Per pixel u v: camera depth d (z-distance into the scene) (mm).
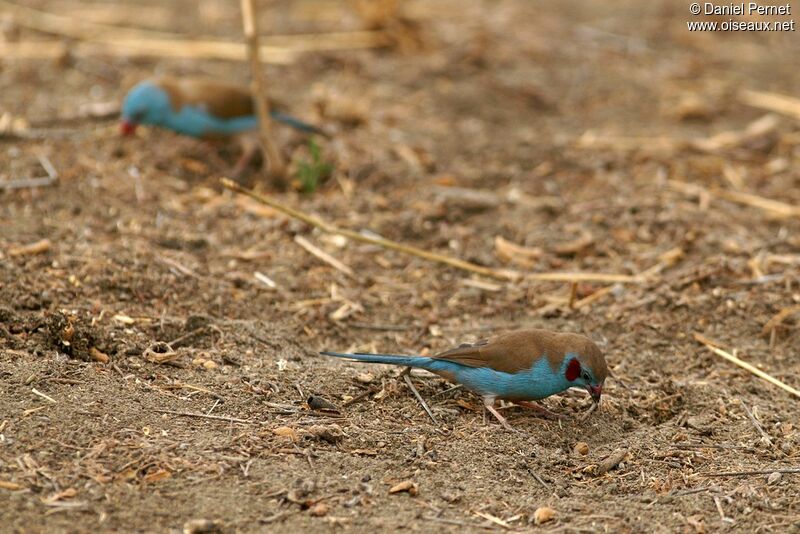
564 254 13383
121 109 16219
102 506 7633
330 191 14789
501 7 22656
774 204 14852
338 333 11391
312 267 12695
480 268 12750
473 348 9633
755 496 8492
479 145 16578
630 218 14219
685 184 15477
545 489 8555
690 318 11805
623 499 8516
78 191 13680
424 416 9523
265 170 15094
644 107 18562
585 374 9523
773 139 17016
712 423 9836
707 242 13523
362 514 7914
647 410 10109
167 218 13375
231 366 10047
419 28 20312
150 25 20188
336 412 9367
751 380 10727
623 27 22125
